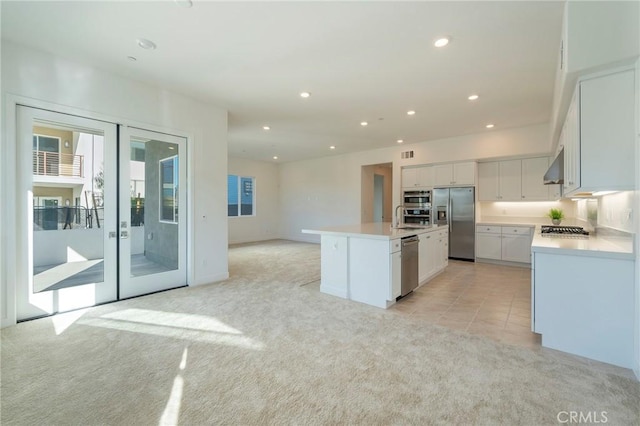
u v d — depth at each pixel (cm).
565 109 300
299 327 287
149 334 269
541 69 329
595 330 227
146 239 386
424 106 448
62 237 319
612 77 216
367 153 802
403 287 365
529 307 345
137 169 374
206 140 439
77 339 258
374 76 350
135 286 376
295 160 971
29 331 272
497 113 477
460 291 409
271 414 168
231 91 397
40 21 246
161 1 222
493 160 615
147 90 376
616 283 219
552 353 236
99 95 336
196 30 260
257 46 286
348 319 308
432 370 212
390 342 256
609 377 203
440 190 662
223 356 232
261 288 420
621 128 214
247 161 948
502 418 164
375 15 238
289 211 1007
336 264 388
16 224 288
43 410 169
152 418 164
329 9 231
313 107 454
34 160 299
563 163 346
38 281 304
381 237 340
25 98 288
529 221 601
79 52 298
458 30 258
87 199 336
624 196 241
